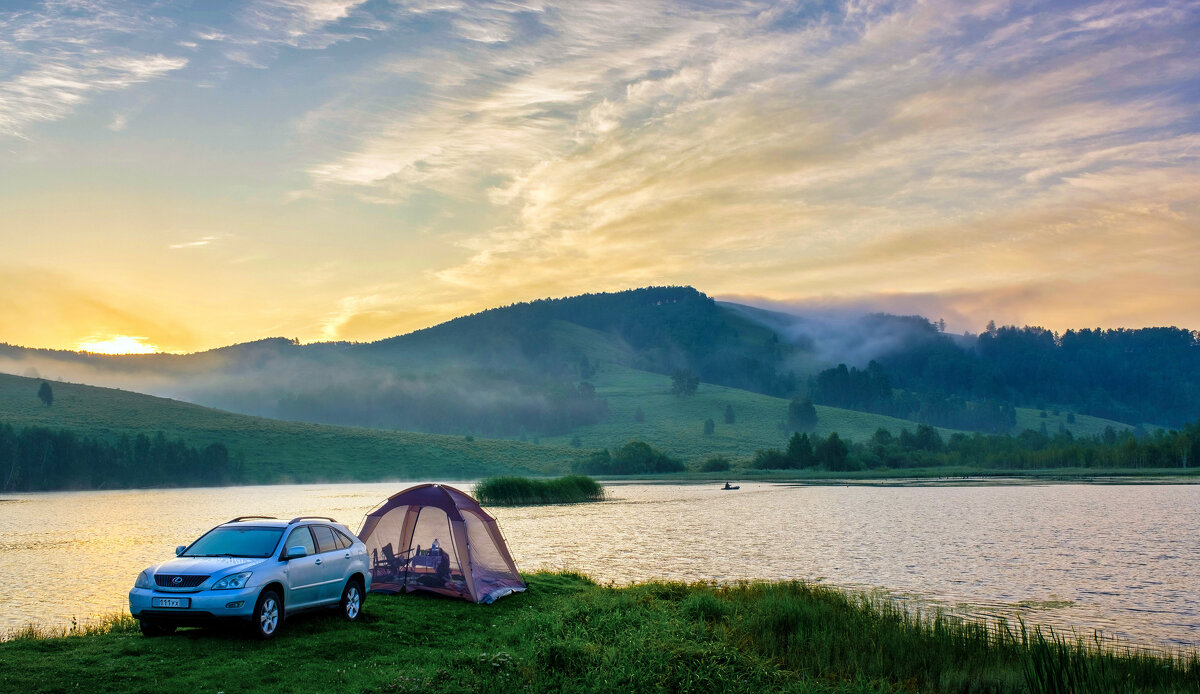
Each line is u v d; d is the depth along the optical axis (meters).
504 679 14.98
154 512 84.19
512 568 25.72
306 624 18.28
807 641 20.12
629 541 50.00
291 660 15.35
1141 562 40.72
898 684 17.42
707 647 17.47
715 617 22.30
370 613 20.23
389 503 25.66
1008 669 18.52
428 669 15.26
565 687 14.68
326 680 14.27
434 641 18.36
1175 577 35.97
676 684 15.45
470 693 14.12
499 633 19.39
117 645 15.64
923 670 18.61
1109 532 55.22
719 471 195.00
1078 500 87.94
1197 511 72.19
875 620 22.53
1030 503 84.19
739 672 16.47
